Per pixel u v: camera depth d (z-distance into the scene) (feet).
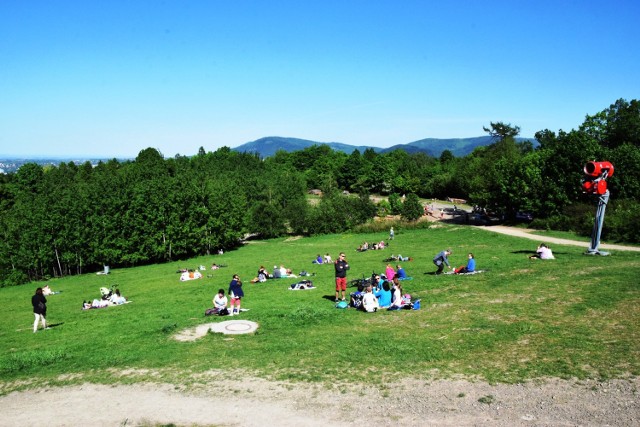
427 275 91.45
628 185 173.06
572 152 187.01
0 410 40.45
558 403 33.55
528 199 196.75
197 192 210.38
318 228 246.06
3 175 375.66
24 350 60.59
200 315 71.20
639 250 111.24
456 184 411.75
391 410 34.86
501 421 31.86
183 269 159.84
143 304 90.38
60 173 346.54
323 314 65.10
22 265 173.47
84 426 35.99
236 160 428.15
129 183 214.28
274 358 48.06
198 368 46.83
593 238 98.07
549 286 67.62
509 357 42.86
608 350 41.52
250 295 87.86
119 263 199.82
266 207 258.16
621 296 57.26
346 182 522.47
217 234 213.25
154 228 196.03
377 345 49.57
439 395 36.68
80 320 80.02
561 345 44.01
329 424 33.40
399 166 515.09
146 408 38.42
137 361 50.42
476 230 174.60
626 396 33.32
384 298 67.82
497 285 72.84
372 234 216.33
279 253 183.11
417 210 239.71
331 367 44.42
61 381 46.57
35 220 175.94
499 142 329.31
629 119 242.78
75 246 181.27
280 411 36.06
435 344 48.37
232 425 34.32
